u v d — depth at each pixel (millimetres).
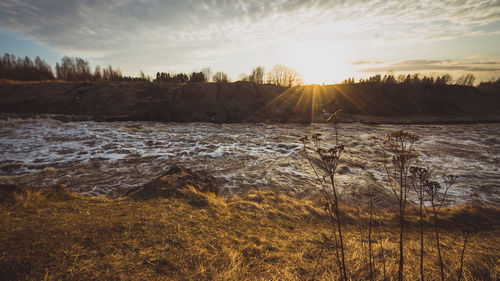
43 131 22891
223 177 12648
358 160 15922
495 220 6469
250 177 12836
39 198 4762
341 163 15227
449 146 21188
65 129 24391
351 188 11234
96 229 3471
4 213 3760
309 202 7645
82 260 2738
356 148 19562
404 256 3553
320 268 3084
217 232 4066
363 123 37594
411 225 6090
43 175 12023
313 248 3820
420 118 44219
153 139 21562
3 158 14406
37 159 14492
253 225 4801
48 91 39062
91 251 2932
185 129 28453
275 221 5305
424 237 5086
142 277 2604
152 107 36688
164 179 6594
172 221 4098
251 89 44656
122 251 3023
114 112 36000
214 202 5637
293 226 5145
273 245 3812
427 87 59812
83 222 3674
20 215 3746
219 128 30344
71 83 42219
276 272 2957
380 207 9219
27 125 25203
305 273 2965
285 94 47406
